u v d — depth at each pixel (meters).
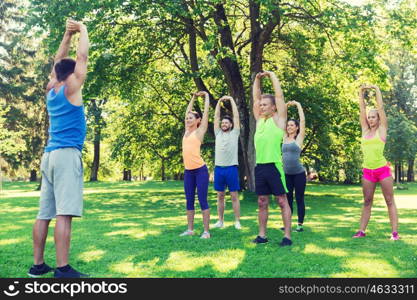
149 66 16.89
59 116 3.70
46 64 27.78
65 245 3.63
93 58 14.55
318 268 3.93
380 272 3.79
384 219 8.25
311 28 15.56
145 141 20.69
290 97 17.05
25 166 33.81
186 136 6.18
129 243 5.26
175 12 12.48
